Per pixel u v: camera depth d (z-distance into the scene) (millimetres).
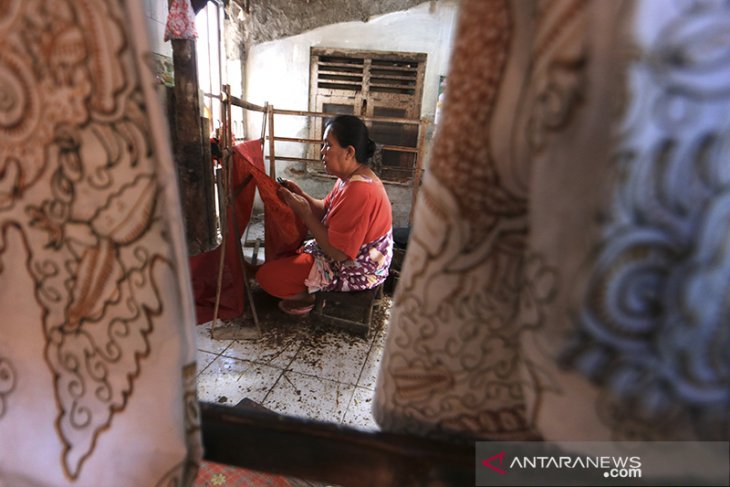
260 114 3229
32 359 343
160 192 281
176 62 1898
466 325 336
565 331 245
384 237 1654
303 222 1728
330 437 404
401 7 2895
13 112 281
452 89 302
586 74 222
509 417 355
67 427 349
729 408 242
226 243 1616
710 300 226
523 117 274
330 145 1530
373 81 3076
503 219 303
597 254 229
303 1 2914
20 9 262
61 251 307
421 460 382
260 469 434
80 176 286
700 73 203
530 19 263
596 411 255
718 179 213
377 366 1527
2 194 301
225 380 1398
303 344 1630
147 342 311
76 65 265
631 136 212
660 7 201
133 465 338
